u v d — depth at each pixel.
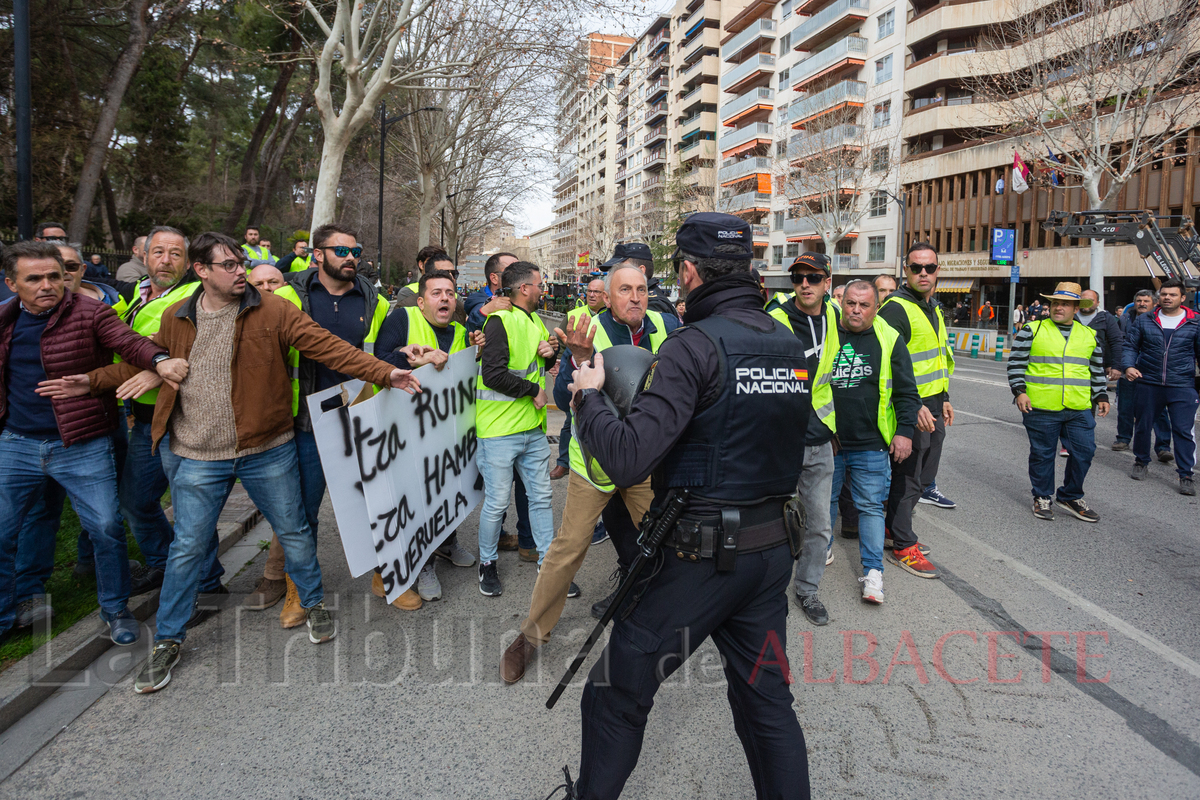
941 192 34.84
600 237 68.06
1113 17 17.64
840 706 2.88
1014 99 21.95
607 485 1.96
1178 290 6.21
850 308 3.83
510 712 2.81
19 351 2.99
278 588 3.79
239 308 3.04
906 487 4.34
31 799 2.27
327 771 2.43
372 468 3.28
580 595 3.97
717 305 1.97
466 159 29.70
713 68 54.84
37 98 13.72
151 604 3.64
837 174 32.81
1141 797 2.37
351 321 3.73
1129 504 5.88
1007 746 2.63
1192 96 18.89
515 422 3.76
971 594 4.02
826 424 3.59
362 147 30.39
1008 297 33.31
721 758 2.55
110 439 3.24
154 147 19.61
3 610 3.07
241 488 5.64
